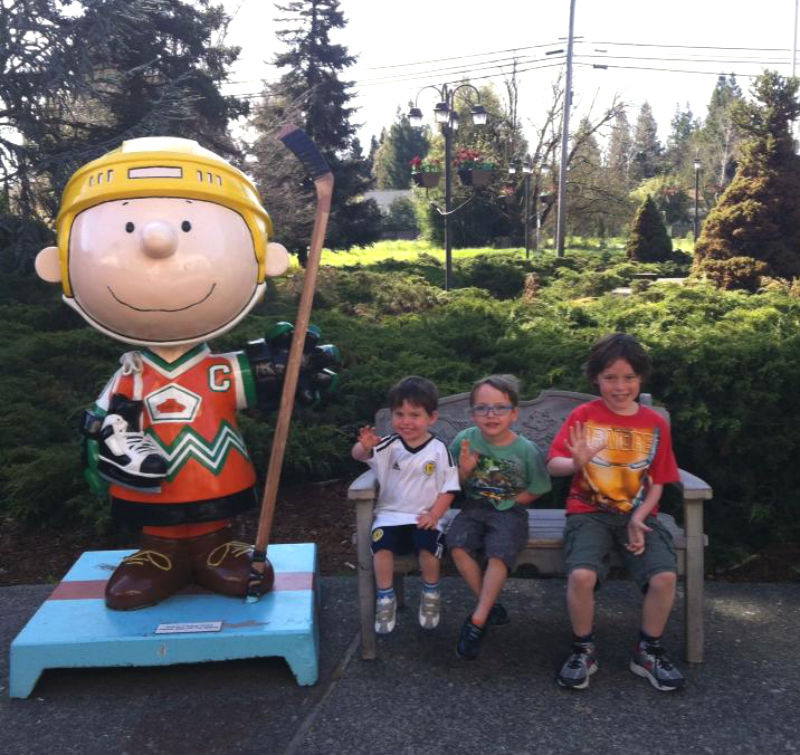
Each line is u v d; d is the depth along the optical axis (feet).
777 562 13.55
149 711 9.34
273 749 8.60
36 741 8.82
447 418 12.34
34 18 40.88
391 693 9.62
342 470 16.89
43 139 45.39
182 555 10.73
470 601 12.17
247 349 10.64
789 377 14.38
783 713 9.05
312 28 88.84
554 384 16.37
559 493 14.08
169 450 10.11
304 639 9.72
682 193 198.80
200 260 9.78
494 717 9.09
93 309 10.08
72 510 15.07
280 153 57.26
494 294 61.62
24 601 12.40
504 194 121.80
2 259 38.93
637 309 21.75
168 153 9.94
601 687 9.67
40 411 17.87
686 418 14.11
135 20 44.52
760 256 49.08
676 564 9.96
